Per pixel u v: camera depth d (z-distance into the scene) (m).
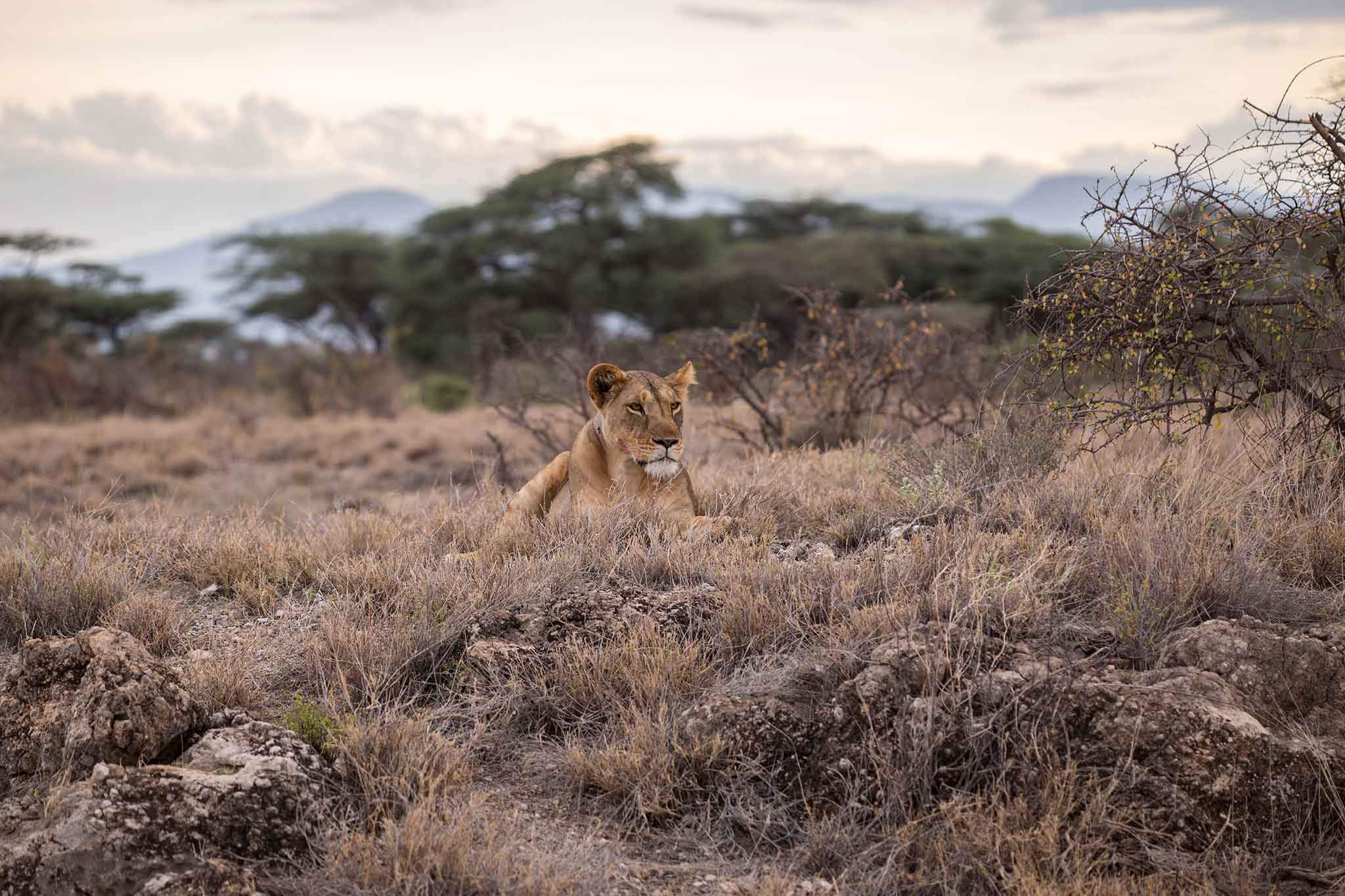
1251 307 6.61
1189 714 4.58
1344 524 6.20
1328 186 6.09
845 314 12.49
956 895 4.16
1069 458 7.51
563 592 6.29
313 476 20.69
